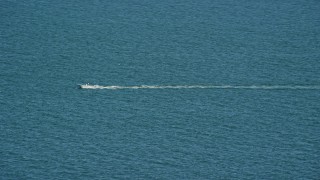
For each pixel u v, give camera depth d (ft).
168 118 583.58
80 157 522.47
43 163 513.04
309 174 508.53
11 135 549.95
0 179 491.72
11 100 603.67
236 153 533.14
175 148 538.88
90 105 601.21
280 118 586.45
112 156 525.34
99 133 557.74
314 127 572.92
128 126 570.05
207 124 574.97
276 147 542.98
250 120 582.35
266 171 511.40
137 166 513.86
